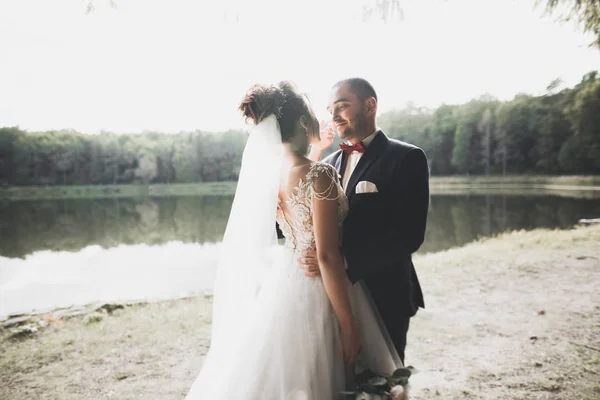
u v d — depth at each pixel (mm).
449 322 3889
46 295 7457
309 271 1571
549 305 4164
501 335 3488
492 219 18016
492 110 67188
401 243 1706
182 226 22016
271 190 1556
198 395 1590
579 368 2777
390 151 1871
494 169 64812
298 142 1604
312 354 1483
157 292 7375
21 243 16719
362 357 1650
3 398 2781
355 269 1642
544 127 56094
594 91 46094
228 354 1570
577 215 17141
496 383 2660
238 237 1631
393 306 1828
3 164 68688
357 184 1872
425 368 2949
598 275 5137
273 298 1567
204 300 5168
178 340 3764
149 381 2994
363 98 1899
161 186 75938
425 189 1828
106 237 18156
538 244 7324
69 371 3188
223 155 79438
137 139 79875
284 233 1672
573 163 49375
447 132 71312
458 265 6238
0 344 3779
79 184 74312
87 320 4379
